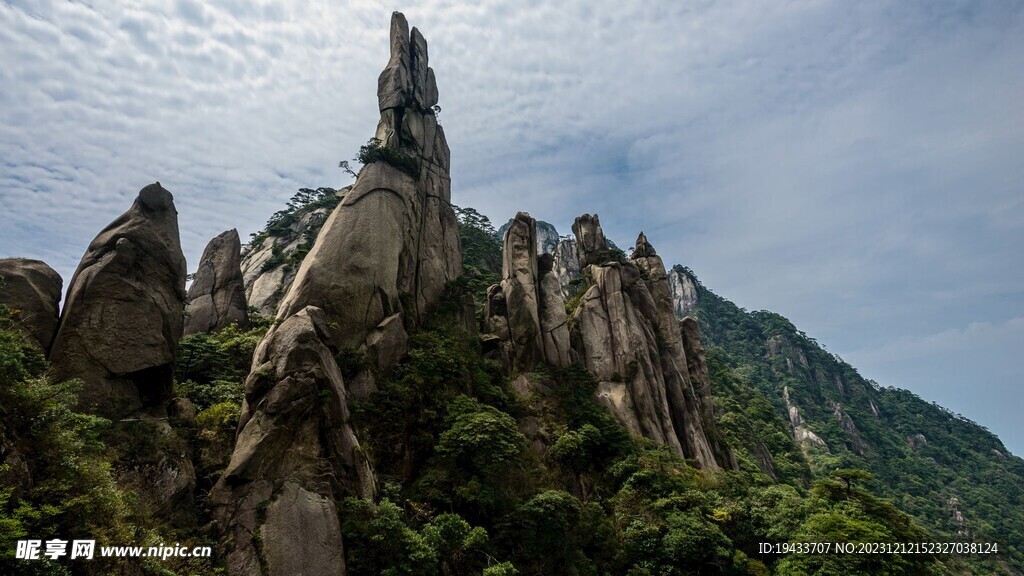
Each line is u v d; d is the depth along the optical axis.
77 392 24.36
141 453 24.17
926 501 126.88
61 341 25.31
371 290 42.00
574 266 131.38
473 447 35.31
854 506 40.34
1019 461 173.38
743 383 131.12
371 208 46.41
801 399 165.50
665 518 39.47
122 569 17.91
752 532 40.47
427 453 37.12
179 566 21.12
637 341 61.91
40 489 16.59
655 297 72.88
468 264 81.25
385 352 40.19
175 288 29.95
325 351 31.95
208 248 58.28
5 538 13.91
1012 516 129.38
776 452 104.75
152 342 27.61
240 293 56.16
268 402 27.61
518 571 31.09
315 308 34.28
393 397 37.25
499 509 34.12
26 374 19.53
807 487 95.44
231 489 25.41
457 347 46.75
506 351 54.31
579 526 36.50
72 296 26.53
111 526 18.53
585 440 45.53
